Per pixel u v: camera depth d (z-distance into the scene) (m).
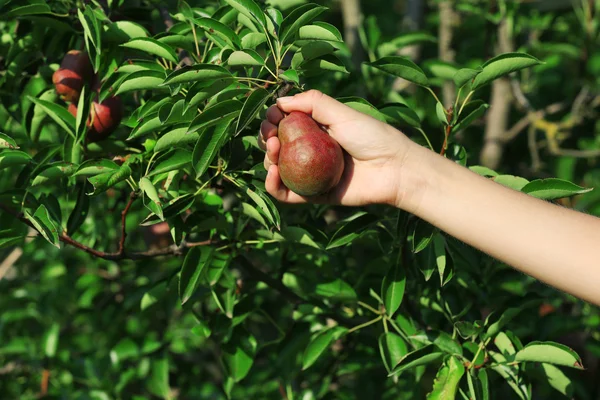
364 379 1.63
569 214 1.07
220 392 1.78
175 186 1.24
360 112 1.14
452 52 1.86
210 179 1.22
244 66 1.16
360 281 1.40
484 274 1.42
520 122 1.90
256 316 1.69
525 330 1.36
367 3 3.45
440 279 1.25
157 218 1.21
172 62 1.31
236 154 1.25
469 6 1.82
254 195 1.18
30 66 1.44
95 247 1.62
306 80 1.44
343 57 1.49
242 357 1.37
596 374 1.63
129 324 1.81
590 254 1.05
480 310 1.41
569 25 2.13
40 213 1.19
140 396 1.68
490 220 1.08
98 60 1.22
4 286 2.02
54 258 1.87
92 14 1.23
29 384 1.83
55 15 1.31
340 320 1.37
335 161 1.13
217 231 1.32
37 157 1.32
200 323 1.37
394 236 1.26
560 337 1.64
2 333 1.87
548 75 2.10
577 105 1.96
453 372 1.21
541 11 2.07
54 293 1.92
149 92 1.38
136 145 1.35
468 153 1.60
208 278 1.27
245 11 1.16
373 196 1.14
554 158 2.25
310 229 1.30
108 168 1.21
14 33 1.45
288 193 1.19
